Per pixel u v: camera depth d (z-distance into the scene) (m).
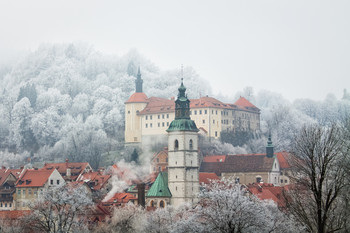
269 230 155.75
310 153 138.38
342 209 145.50
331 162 141.88
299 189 153.62
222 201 158.62
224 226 154.25
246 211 155.25
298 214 145.00
